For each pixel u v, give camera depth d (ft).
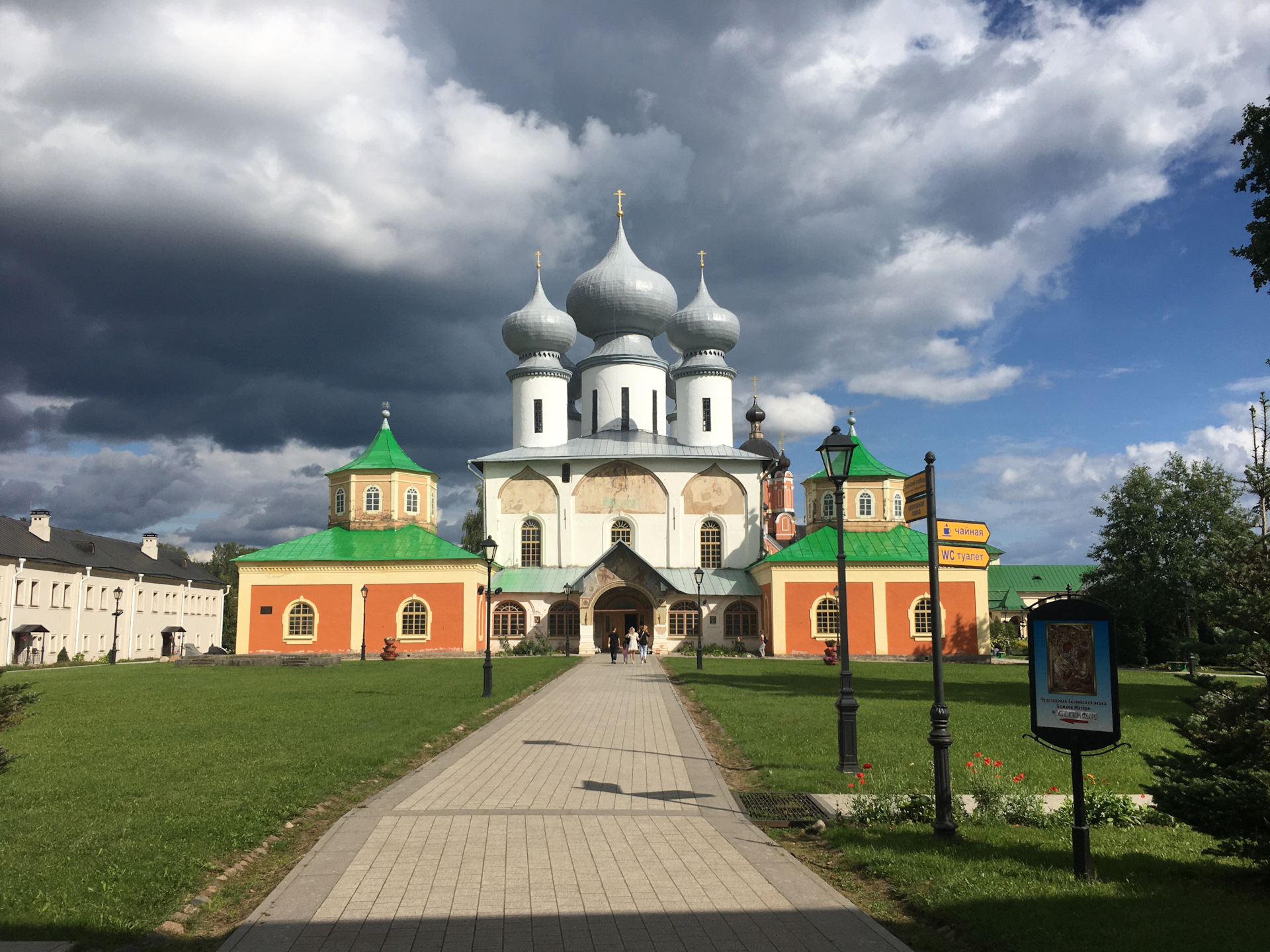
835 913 27.50
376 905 27.96
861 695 97.76
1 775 46.47
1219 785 31.12
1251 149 85.56
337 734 62.75
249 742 58.54
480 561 192.44
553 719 76.48
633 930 26.00
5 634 196.65
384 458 205.46
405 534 198.80
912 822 38.73
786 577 189.47
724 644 201.87
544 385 221.05
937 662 37.96
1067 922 26.05
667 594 202.59
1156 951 24.08
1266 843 30.22
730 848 34.65
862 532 201.98
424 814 40.09
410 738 60.64
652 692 100.78
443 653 188.65
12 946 23.77
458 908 27.76
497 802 42.68
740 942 25.17
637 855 33.71
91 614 233.14
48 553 219.00
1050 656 31.91
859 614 188.14
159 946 24.97
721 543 209.67
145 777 46.19
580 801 43.11
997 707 84.02
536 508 210.38
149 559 280.10
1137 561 180.55
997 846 34.68
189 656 156.87
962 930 26.16
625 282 229.45
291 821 38.52
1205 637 33.58
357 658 185.06
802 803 43.50
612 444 217.97
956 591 188.65
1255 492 33.22
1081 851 30.73
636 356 227.20
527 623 200.34
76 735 62.34
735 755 58.90
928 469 40.14
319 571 192.24
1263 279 85.20
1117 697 30.37
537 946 24.75
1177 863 32.94
